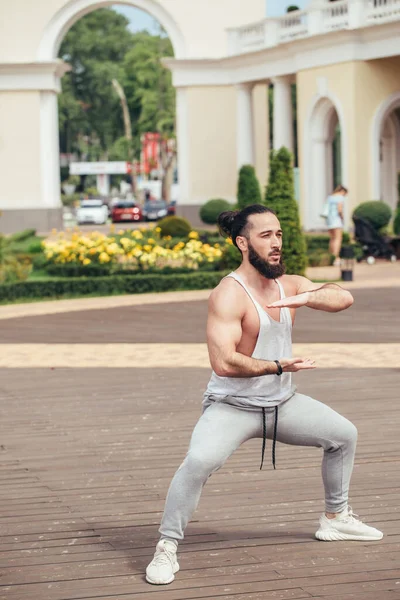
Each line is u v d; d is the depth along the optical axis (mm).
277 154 18844
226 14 40625
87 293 19078
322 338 12805
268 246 4824
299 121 32125
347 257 19641
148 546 5477
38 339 13398
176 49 40750
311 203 31969
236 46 36344
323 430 5094
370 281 19422
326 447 5172
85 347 12617
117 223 53906
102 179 93188
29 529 5781
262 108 41312
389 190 33312
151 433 8055
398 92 29875
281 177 18797
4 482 6758
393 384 9844
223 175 40688
